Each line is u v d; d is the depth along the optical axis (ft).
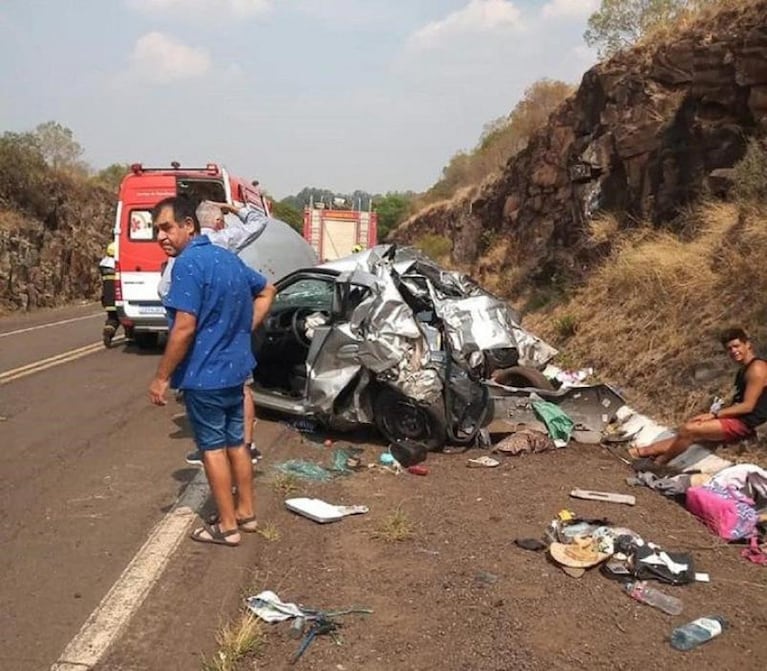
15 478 21.07
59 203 89.10
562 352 35.91
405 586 14.74
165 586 14.70
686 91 39.60
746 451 21.17
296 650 12.53
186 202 16.79
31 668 11.95
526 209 60.64
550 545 16.28
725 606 14.16
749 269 28.43
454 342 24.70
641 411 26.76
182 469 21.98
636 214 41.65
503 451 23.89
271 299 17.70
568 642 12.75
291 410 26.55
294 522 18.04
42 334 54.95
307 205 93.04
